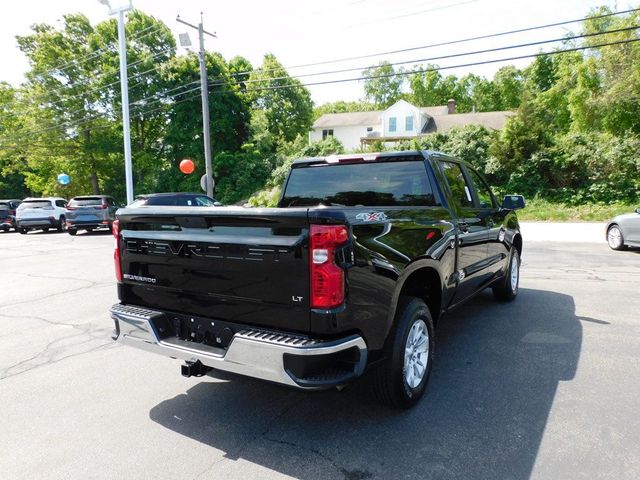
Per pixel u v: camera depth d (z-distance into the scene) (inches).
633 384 137.5
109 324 220.7
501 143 925.8
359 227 102.8
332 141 1293.1
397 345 116.6
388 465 99.4
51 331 209.6
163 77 1362.0
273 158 1365.7
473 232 173.3
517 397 130.6
